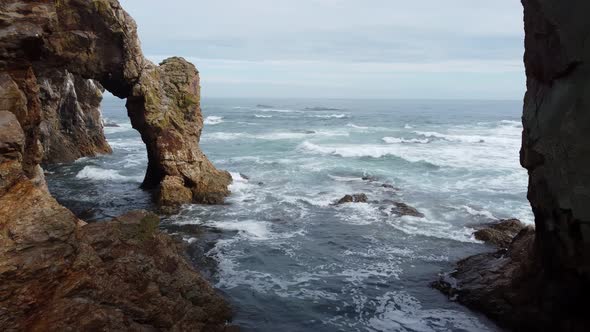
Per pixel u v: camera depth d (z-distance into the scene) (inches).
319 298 539.5
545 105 414.6
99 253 372.5
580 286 401.4
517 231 756.6
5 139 331.3
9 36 375.6
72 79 1362.0
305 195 1001.5
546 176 406.9
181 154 924.0
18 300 301.4
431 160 1405.0
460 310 514.0
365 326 482.3
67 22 752.3
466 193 1029.8
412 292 558.6
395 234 764.6
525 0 450.0
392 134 2144.4
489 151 1599.4
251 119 3110.2
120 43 829.8
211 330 437.4
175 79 956.6
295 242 721.6
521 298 471.5
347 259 659.4
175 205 889.5
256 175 1188.5
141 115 911.7
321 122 2918.3
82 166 1277.1
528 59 453.7
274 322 483.2
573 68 383.9
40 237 317.7
